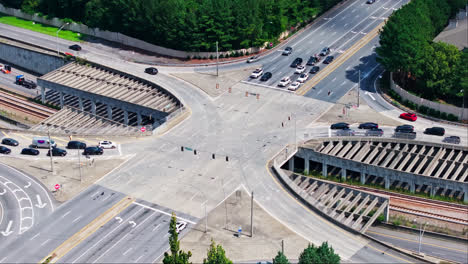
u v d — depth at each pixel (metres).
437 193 154.75
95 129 180.38
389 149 162.62
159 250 124.38
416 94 188.62
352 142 165.75
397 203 150.25
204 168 151.75
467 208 146.75
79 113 196.88
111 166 153.88
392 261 119.31
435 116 175.88
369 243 124.81
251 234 126.81
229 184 145.12
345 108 180.50
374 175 157.50
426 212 146.00
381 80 196.00
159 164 154.00
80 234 130.00
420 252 132.50
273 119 175.00
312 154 160.62
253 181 146.12
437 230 140.00
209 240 126.31
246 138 165.38
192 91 192.62
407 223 142.38
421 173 162.38
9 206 139.88
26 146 165.88
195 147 161.12
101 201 140.50
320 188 146.25
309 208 136.25
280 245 124.12
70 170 153.25
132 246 125.75
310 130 168.88
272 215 133.75
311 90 191.00
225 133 168.00
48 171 153.12
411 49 181.62
